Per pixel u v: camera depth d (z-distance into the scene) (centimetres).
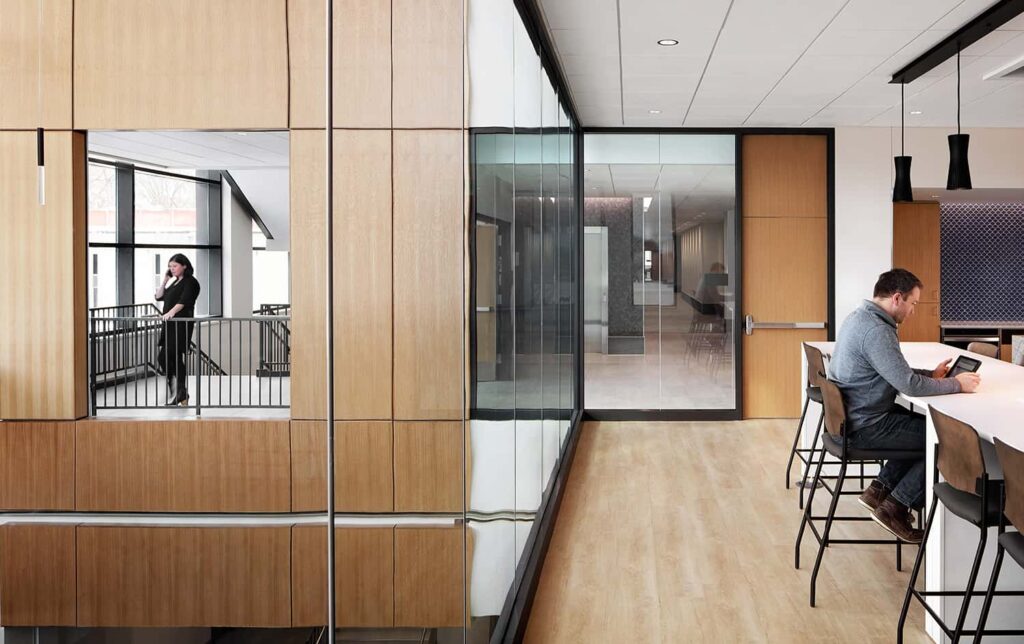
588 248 721
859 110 627
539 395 400
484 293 223
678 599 327
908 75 500
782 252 714
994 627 285
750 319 716
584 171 719
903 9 388
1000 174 697
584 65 490
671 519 434
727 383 720
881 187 700
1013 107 612
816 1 376
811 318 714
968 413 291
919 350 508
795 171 710
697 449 605
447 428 150
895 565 363
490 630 243
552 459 471
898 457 344
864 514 438
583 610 317
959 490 266
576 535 409
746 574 354
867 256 703
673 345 722
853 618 308
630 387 725
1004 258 940
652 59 475
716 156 713
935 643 286
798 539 363
